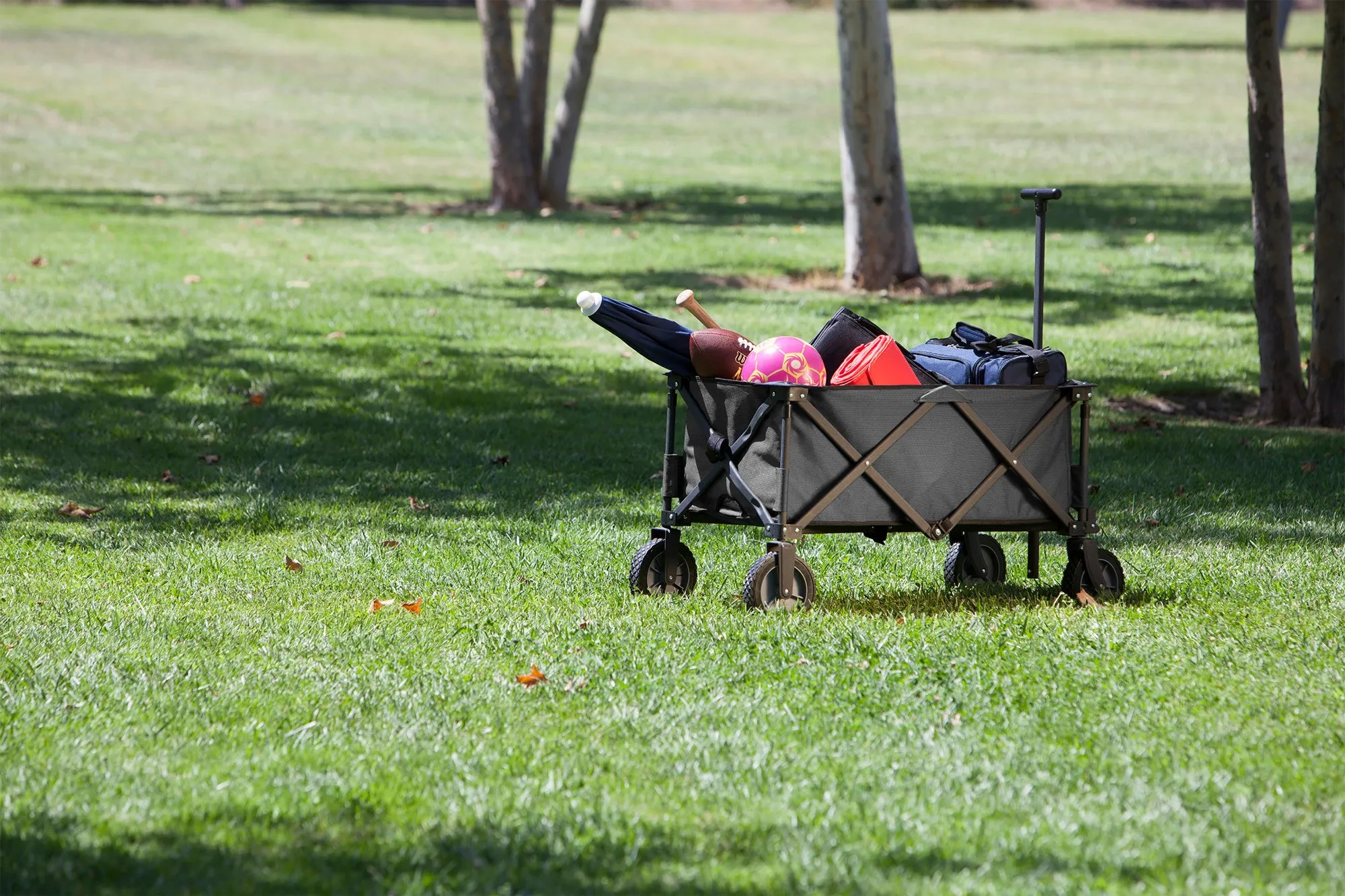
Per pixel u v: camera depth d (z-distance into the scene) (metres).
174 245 37.16
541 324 28.22
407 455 18.75
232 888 6.88
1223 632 11.27
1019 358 12.10
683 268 34.47
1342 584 12.83
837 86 85.19
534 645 10.88
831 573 13.33
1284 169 21.56
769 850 7.34
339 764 8.43
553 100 77.31
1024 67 90.19
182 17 106.81
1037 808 7.86
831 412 11.52
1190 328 28.19
